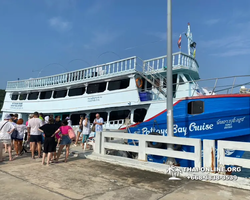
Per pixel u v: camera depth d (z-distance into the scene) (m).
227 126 8.58
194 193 5.07
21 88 19.89
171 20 7.88
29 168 7.17
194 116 9.26
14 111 20.02
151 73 12.40
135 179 6.11
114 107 13.09
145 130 10.66
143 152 7.86
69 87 15.95
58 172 6.73
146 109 11.91
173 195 4.92
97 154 9.17
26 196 4.66
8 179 5.89
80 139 15.16
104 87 13.84
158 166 7.10
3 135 8.14
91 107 13.99
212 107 8.92
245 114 8.34
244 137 8.50
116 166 7.63
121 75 12.58
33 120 8.88
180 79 12.30
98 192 5.04
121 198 4.69
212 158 6.34
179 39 13.59
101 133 9.42
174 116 9.81
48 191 5.01
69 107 15.53
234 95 8.59
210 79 9.87
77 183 5.67
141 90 12.70
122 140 10.59
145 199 4.66
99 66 14.27
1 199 4.46
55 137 7.82
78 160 8.62
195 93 11.99
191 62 12.67
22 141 9.61
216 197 4.84
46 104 17.34
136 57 12.27
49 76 17.98
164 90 12.43
